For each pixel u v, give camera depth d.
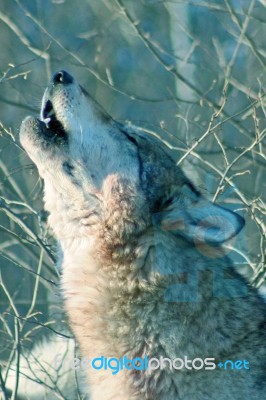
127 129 11.08
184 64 19.72
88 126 11.05
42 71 22.09
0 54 23.33
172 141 18.41
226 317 10.28
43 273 16.83
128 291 10.32
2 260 18.23
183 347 10.17
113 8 20.22
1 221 17.81
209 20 22.86
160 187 10.77
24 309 17.45
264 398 10.15
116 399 10.35
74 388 13.50
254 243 16.16
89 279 10.48
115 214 10.59
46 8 26.69
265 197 17.70
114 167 10.86
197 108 19.55
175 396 10.15
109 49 24.97
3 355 15.12
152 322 10.24
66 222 10.87
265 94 14.30
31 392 13.74
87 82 24.12
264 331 10.43
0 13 17.34
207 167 16.88
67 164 10.95
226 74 16.36
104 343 10.39
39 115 12.18
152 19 24.11
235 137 19.38
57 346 14.09
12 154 17.84
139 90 24.56
